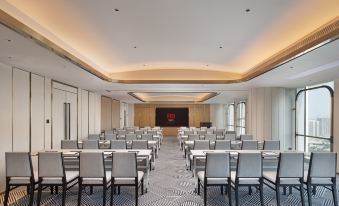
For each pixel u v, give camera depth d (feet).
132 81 32.45
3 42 14.55
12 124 20.88
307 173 15.87
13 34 13.24
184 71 32.68
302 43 17.87
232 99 59.62
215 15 15.47
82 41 20.51
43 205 16.02
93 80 29.76
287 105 35.63
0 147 19.31
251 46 21.99
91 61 27.20
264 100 35.24
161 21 16.48
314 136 32.32
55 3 13.80
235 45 21.80
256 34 18.84
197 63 29.32
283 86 34.42
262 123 35.24
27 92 23.34
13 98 21.12
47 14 15.12
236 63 28.66
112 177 15.37
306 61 19.36
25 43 14.78
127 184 15.51
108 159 19.74
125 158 15.28
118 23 16.78
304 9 14.42
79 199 15.21
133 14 15.35
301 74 25.40
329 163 15.15
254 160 15.14
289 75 25.62
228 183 15.53
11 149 20.65
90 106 41.86
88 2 13.74
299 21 16.16
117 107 65.98
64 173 15.24
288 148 35.32
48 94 27.50
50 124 27.89
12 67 21.07
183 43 21.47
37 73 24.67
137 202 15.52
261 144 27.14
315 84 31.55
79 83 32.35
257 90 35.88
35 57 18.08
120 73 32.89
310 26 16.99
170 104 81.15
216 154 15.35
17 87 21.75
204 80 32.30
